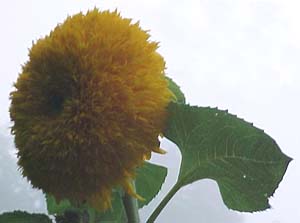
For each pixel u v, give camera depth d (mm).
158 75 339
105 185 333
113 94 329
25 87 342
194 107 342
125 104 329
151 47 340
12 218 371
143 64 336
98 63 331
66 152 328
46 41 342
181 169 360
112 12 342
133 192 334
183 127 346
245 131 343
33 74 342
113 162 330
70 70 333
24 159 338
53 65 337
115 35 336
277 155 341
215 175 356
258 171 346
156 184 391
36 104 339
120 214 375
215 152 351
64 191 336
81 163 329
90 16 341
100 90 329
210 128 347
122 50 334
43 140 330
